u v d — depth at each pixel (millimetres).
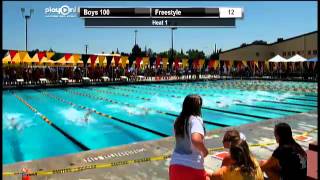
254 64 38094
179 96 21266
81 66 30500
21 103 17984
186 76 36375
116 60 29234
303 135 8531
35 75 27031
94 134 10523
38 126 11766
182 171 3520
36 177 5395
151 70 35219
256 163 3578
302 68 36531
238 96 21109
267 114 14336
